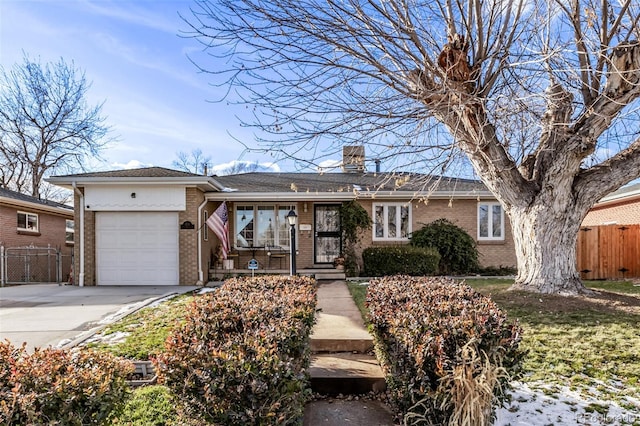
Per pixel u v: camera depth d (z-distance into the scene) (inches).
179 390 96.5
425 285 187.6
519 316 230.7
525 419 124.1
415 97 185.8
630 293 308.7
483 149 238.1
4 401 72.9
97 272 463.2
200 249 471.2
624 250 498.6
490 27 201.6
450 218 542.3
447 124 199.5
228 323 120.6
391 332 124.0
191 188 463.8
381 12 182.7
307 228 538.9
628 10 225.6
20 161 898.1
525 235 293.9
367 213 522.9
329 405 149.2
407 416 108.3
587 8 208.8
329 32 177.9
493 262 538.3
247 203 544.1
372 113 185.9
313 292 186.5
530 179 301.3
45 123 899.4
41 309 295.6
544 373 155.9
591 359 167.2
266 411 86.7
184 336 108.5
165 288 425.1
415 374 107.1
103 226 464.8
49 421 74.1
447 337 109.5
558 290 279.4
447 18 203.2
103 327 234.4
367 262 496.4
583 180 282.4
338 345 199.9
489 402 98.2
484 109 197.6
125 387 93.5
